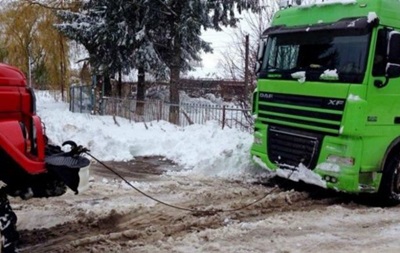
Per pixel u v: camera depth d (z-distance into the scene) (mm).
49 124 13031
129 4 18500
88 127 12547
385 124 6641
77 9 22141
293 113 7086
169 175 8516
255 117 7883
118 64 20172
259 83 7785
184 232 5473
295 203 6883
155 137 11500
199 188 7461
